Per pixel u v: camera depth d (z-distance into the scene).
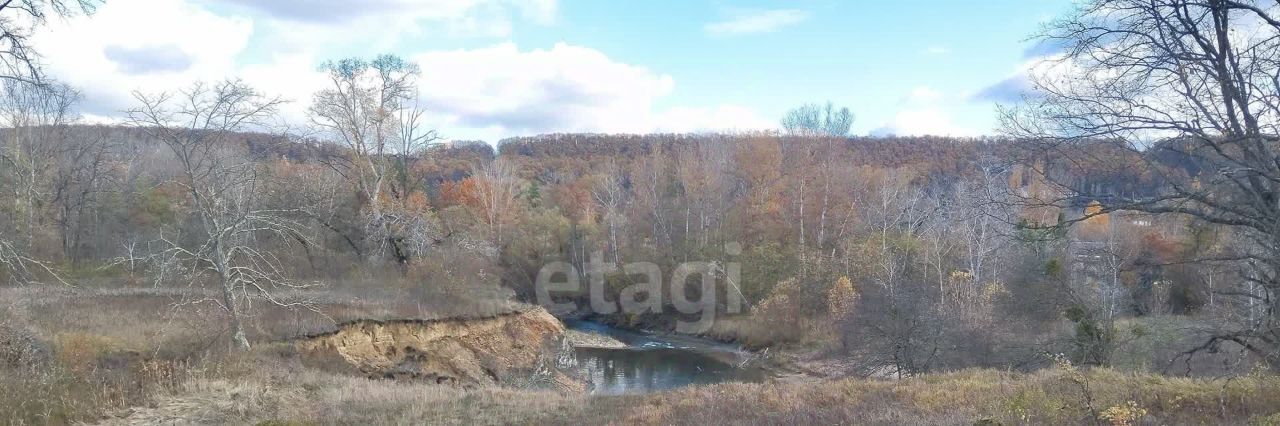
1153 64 12.59
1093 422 9.94
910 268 41.50
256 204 23.81
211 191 20.11
